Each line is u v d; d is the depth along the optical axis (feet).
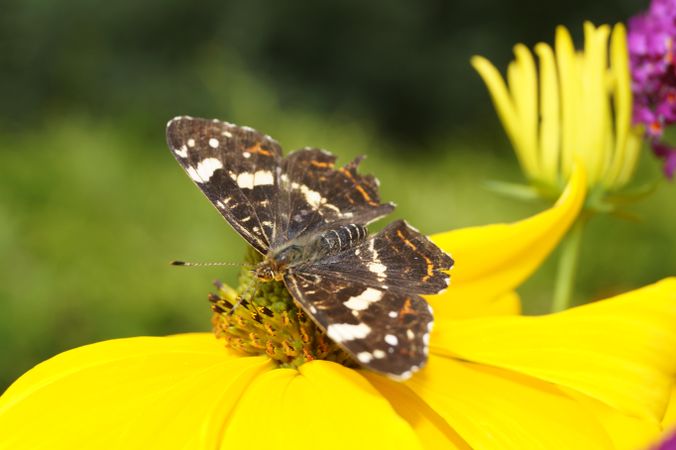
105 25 3.22
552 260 2.01
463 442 0.66
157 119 2.70
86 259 1.89
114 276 1.88
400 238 0.69
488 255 0.71
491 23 3.64
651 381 0.66
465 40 3.59
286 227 0.72
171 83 3.09
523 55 0.79
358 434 0.62
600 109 0.77
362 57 3.54
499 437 0.65
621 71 0.76
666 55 0.77
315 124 2.61
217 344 0.70
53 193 2.05
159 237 1.96
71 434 0.65
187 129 0.72
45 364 0.68
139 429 0.64
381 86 3.59
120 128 2.52
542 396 0.67
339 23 3.48
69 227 1.94
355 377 0.65
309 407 0.64
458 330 0.69
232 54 3.02
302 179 0.73
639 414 0.65
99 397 0.66
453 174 2.70
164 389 0.66
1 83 3.12
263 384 0.65
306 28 3.45
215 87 2.86
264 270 0.67
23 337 1.77
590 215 0.77
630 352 0.66
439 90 3.59
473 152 2.90
